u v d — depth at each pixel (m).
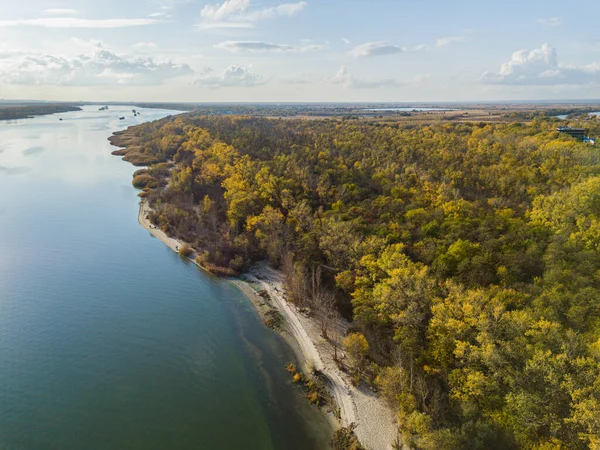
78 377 67.00
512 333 56.00
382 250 85.12
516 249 81.75
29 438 55.03
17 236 123.31
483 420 50.25
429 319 65.94
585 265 71.56
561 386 46.97
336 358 71.75
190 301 92.12
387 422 58.28
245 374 69.38
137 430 57.09
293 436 57.12
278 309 88.88
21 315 83.88
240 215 122.75
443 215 102.62
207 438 56.34
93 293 93.75
